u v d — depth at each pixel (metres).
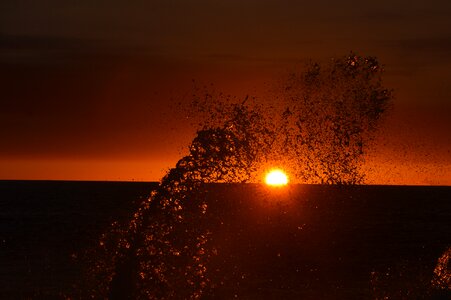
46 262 45.06
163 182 17.97
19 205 128.88
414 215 110.00
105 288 18.38
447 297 25.08
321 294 33.91
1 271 40.75
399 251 56.69
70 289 33.25
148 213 17.72
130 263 17.44
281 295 32.16
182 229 17.77
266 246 41.47
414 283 35.22
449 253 26.45
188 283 17.66
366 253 53.19
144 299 17.30
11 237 64.81
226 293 28.41
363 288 36.00
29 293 33.47
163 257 17.58
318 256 47.06
